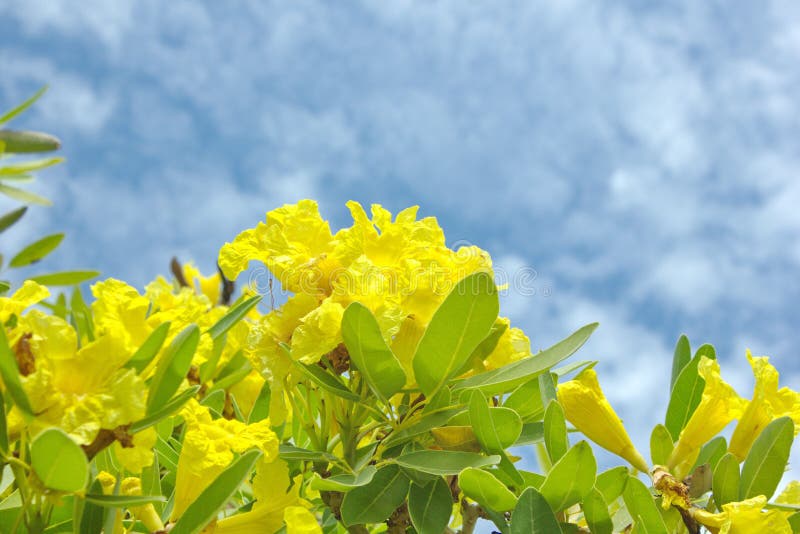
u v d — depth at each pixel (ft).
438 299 2.78
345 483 2.67
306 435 3.19
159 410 2.47
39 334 2.39
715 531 2.77
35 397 2.35
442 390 2.77
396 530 2.83
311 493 3.04
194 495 2.65
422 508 2.73
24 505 2.40
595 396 2.96
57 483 2.33
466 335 2.66
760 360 2.87
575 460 2.69
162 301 2.69
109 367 2.41
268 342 2.78
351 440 2.80
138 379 2.39
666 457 2.92
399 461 2.75
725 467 2.80
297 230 2.81
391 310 2.71
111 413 2.37
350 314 2.64
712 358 3.04
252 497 3.15
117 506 2.46
